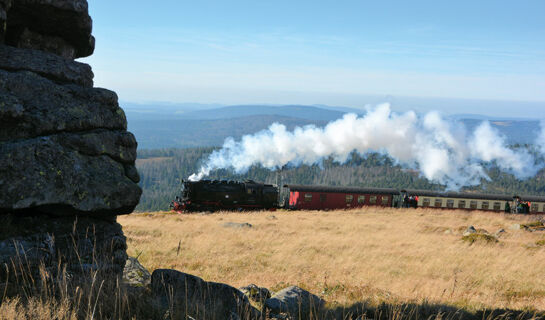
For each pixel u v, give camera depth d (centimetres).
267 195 4897
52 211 557
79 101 613
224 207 4678
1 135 527
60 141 568
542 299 1127
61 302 429
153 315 484
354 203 5416
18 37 642
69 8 638
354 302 926
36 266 503
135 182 665
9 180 508
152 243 1995
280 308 694
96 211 588
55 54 673
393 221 3844
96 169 600
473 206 5453
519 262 1745
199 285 580
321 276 1427
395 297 1023
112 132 642
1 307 396
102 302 467
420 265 1694
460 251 2055
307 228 3042
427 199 5466
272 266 1638
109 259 608
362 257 1886
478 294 1141
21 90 560
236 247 2059
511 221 4316
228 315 541
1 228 516
